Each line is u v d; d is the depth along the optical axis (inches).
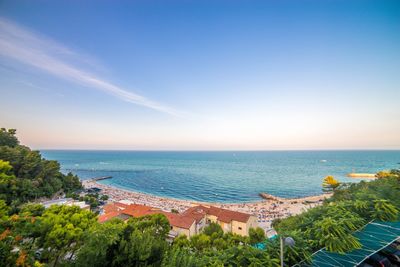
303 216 843.4
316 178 5073.8
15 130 2795.3
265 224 1991.9
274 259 498.3
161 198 3312.0
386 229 631.8
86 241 384.5
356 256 513.7
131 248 357.1
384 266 530.0
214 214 1654.8
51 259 649.0
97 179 5196.9
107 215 1656.0
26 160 2281.0
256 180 4886.8
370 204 773.3
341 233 580.1
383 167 7022.6
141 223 1031.6
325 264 492.7
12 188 1685.5
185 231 1358.3
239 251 562.3
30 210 851.4
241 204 2930.6
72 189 2920.8
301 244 562.9
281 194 3624.5
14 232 572.4
